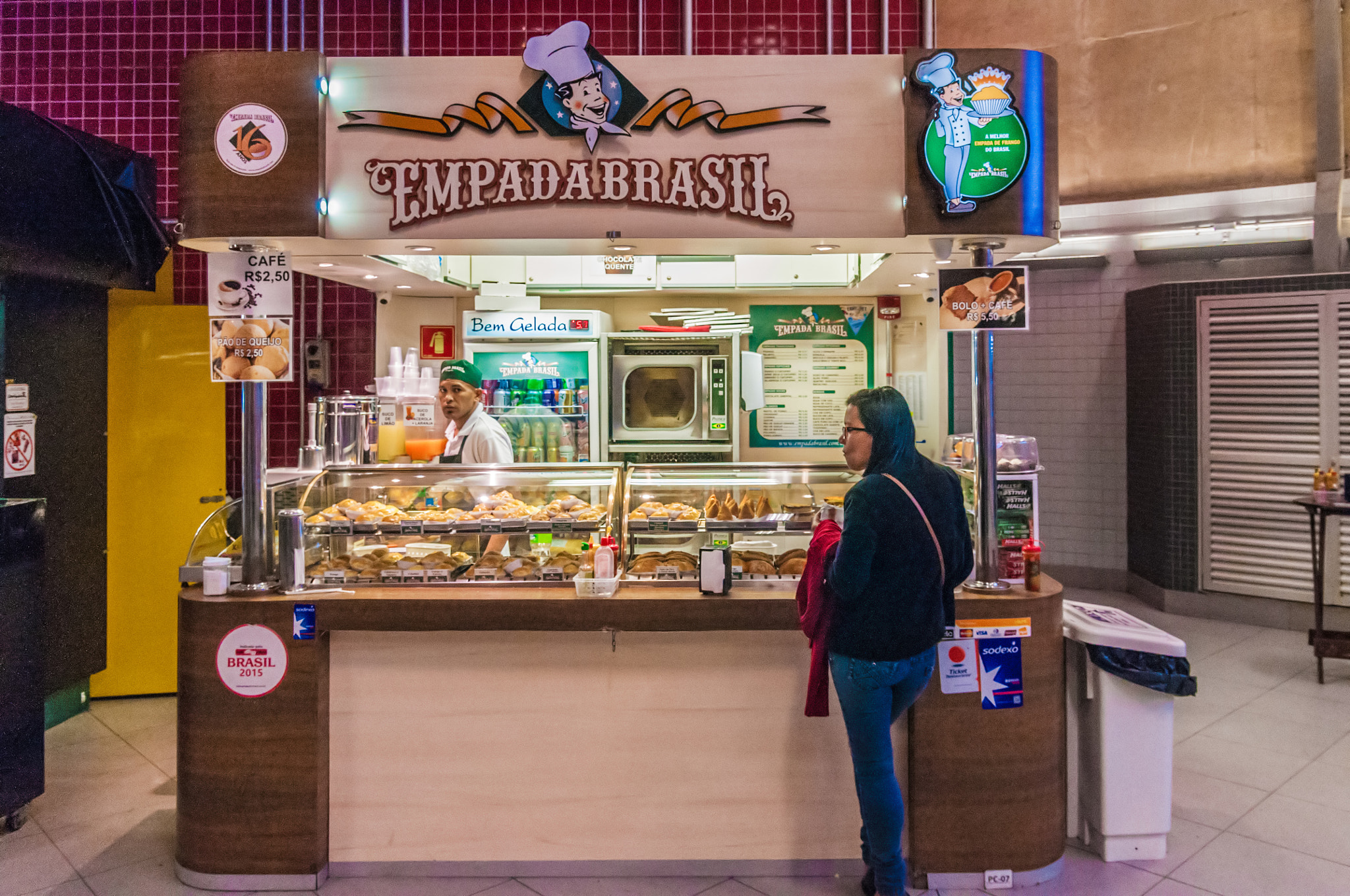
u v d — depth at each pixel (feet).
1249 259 21.67
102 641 16.17
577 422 17.34
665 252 11.32
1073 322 23.71
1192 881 10.02
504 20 17.84
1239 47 21.42
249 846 9.95
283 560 10.20
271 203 10.02
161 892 9.97
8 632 11.29
